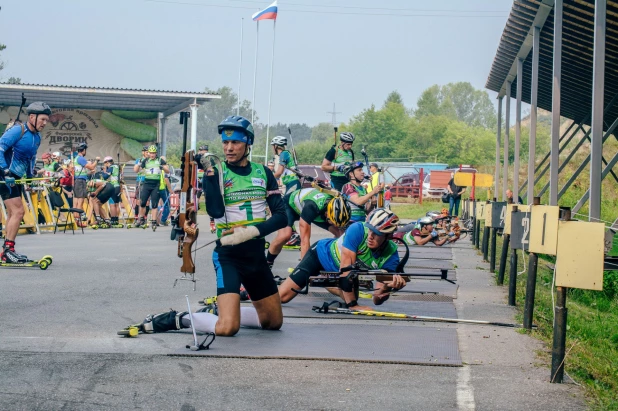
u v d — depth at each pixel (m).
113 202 22.67
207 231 20.41
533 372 5.75
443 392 5.17
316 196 10.50
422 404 4.90
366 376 5.52
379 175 14.80
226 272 6.65
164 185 21.66
